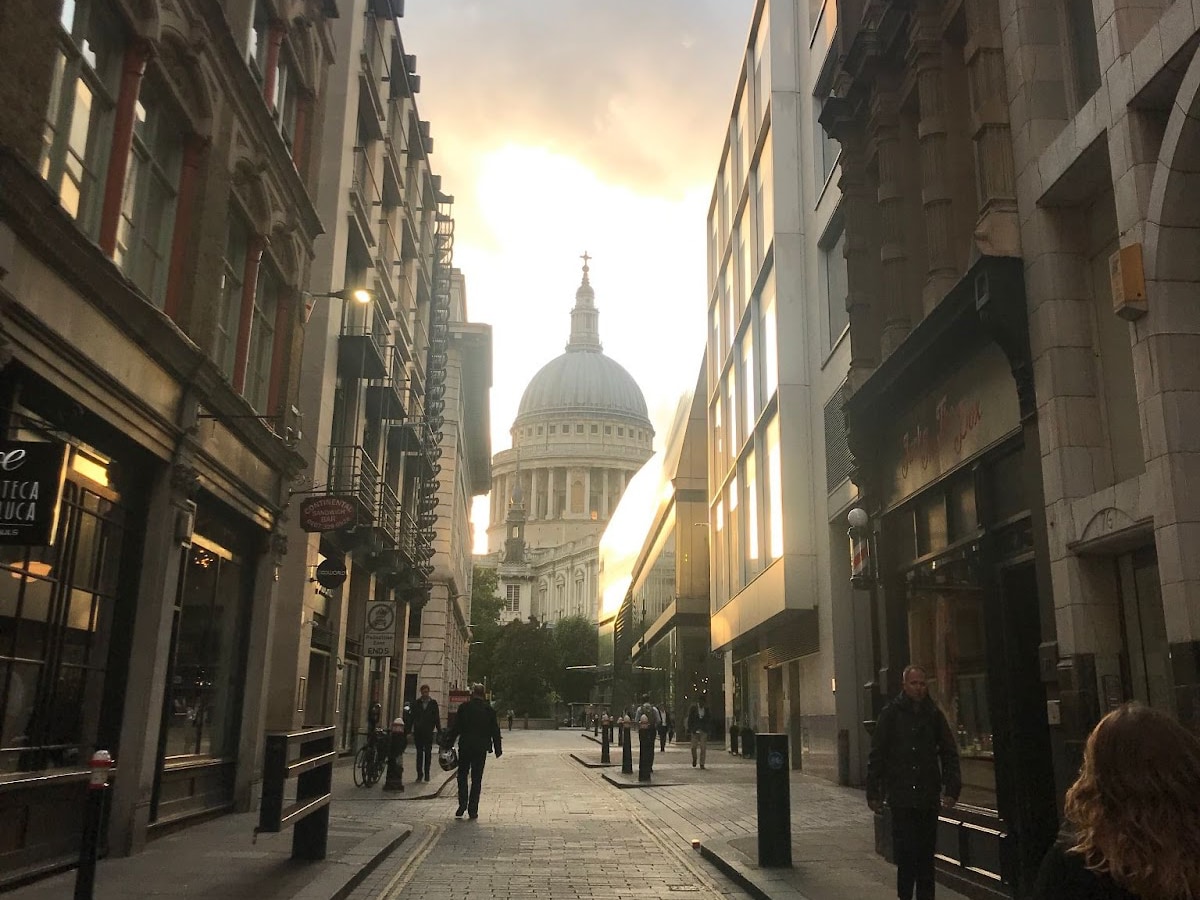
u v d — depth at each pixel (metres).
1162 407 6.74
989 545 9.32
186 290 11.59
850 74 13.47
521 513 167.88
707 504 45.22
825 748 21.42
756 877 9.27
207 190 11.99
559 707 106.75
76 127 9.13
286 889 8.23
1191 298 6.82
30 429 8.45
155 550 10.86
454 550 51.12
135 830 10.18
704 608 44.53
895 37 12.12
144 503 10.95
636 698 67.88
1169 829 2.06
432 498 35.69
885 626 11.84
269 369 15.54
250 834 11.63
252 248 14.09
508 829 13.53
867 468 12.48
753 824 13.72
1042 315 8.40
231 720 14.20
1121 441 7.88
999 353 9.20
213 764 13.27
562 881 9.50
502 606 117.56
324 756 9.80
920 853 7.27
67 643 9.52
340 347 22.09
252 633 14.64
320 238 21.03
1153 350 6.84
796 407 23.17
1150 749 2.15
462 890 8.96
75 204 9.16
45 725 9.09
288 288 15.95
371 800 17.06
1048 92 8.82
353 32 22.33
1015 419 8.84
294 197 15.66
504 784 22.23
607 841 12.45
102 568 10.18
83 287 8.72
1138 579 7.47
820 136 22.72
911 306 11.89
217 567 13.50
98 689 10.18
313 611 20.38
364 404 25.05
